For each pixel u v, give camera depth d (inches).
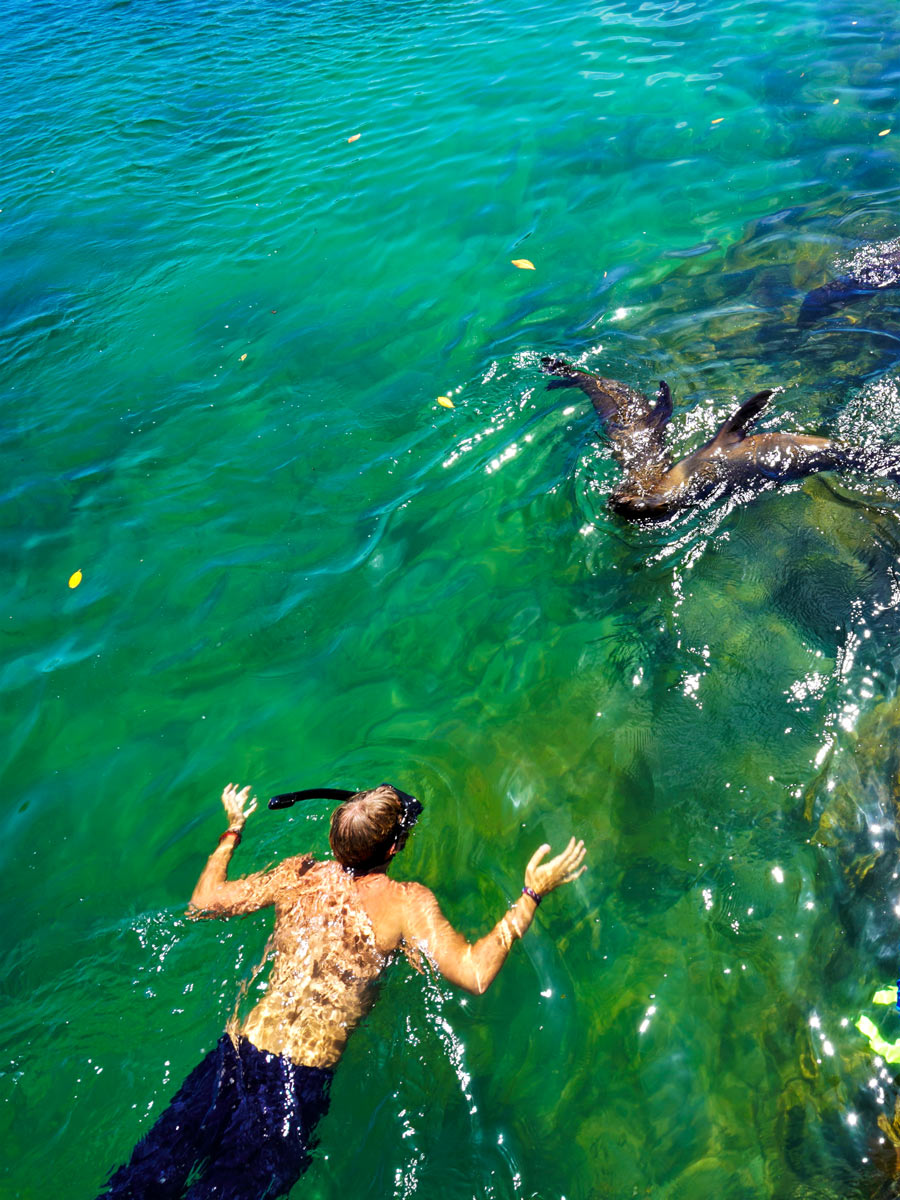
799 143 231.8
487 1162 82.4
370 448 167.5
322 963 92.3
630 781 110.6
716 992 91.4
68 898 110.0
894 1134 80.4
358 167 252.2
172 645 141.3
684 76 265.6
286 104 290.8
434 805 112.1
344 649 135.9
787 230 203.0
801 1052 86.4
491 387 173.3
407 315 200.1
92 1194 82.6
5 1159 85.4
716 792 107.3
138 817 118.6
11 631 147.1
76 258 237.9
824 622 121.5
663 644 124.7
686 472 141.0
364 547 150.1
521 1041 89.7
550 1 325.1
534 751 116.2
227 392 188.1
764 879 98.7
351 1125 84.8
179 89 310.3
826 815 102.7
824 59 262.7
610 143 242.8
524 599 136.0
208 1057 88.3
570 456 153.7
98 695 135.8
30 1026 95.0
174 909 105.1
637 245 208.7
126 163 274.8
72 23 382.0
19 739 131.6
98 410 189.5
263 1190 80.4
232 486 165.9
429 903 95.4
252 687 133.3
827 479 139.1
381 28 328.5
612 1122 84.1
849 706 111.7
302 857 103.3
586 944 96.5
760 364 164.4
